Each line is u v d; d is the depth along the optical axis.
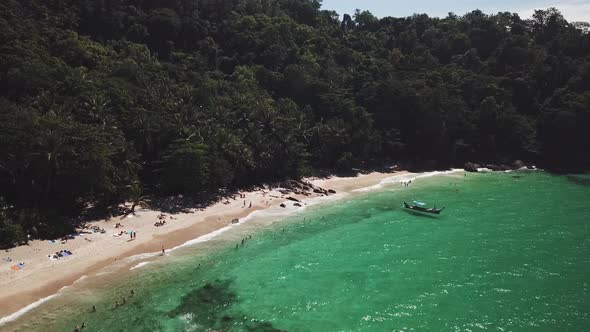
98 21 120.19
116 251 56.78
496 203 83.88
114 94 83.06
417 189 95.06
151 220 67.94
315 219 73.56
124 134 78.31
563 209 79.31
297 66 123.00
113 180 69.50
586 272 53.16
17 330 39.56
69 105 75.44
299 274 53.06
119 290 47.62
